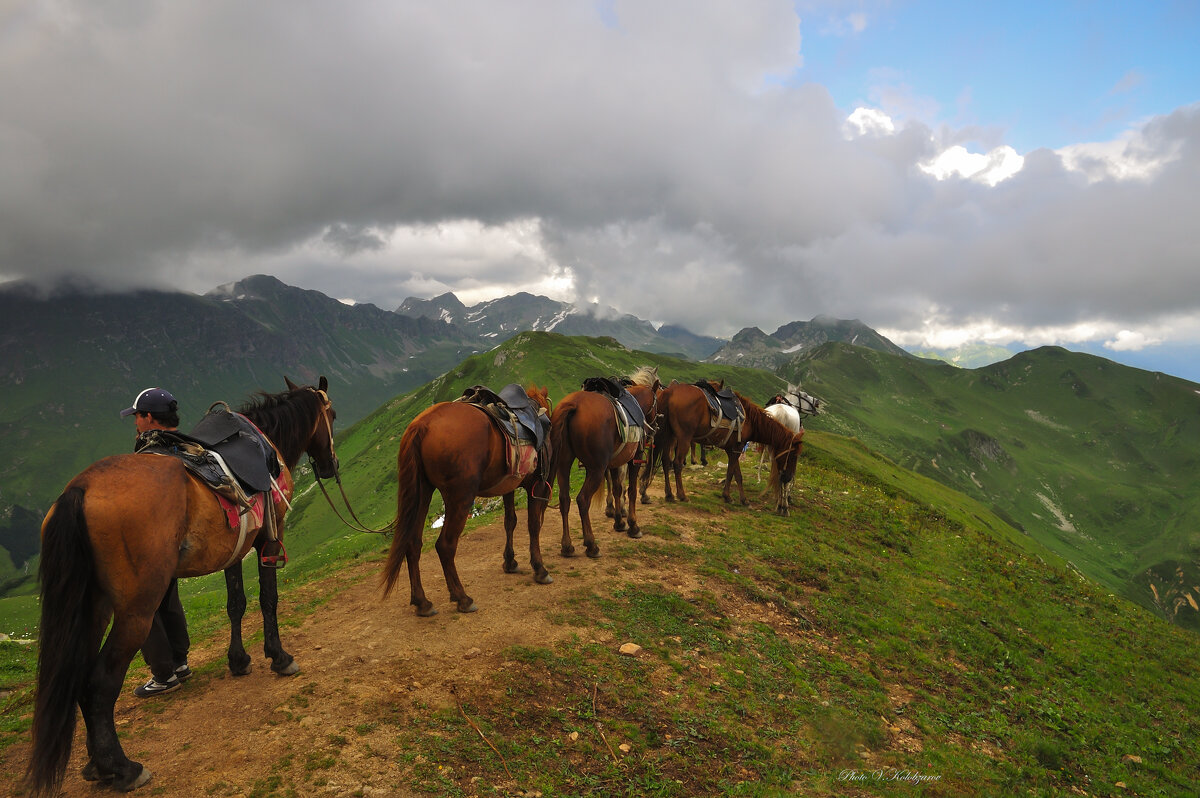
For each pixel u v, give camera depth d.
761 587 11.30
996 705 9.68
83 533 4.46
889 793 6.38
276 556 6.45
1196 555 175.38
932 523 21.92
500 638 7.83
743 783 5.95
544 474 9.60
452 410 8.14
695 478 20.75
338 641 7.64
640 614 9.13
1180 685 13.15
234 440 6.02
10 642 11.36
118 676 4.68
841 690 8.51
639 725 6.54
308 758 5.16
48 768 4.21
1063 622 15.02
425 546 13.11
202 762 5.10
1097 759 9.12
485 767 5.40
